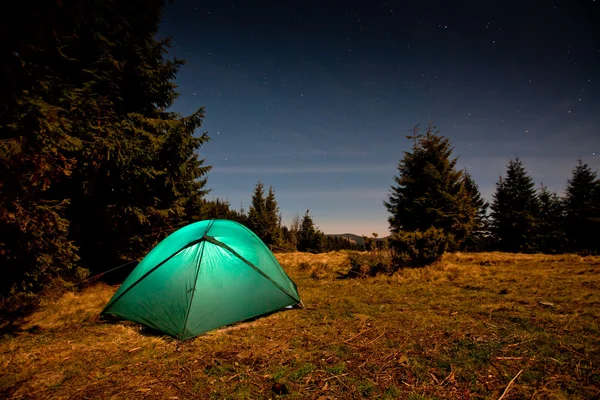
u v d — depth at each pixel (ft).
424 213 67.05
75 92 12.32
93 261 30.01
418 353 11.35
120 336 14.61
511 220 97.14
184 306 14.83
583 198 94.84
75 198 26.21
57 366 11.46
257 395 9.00
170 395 9.20
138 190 28.22
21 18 6.68
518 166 99.40
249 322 16.10
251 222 124.06
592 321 13.99
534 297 19.02
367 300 20.26
